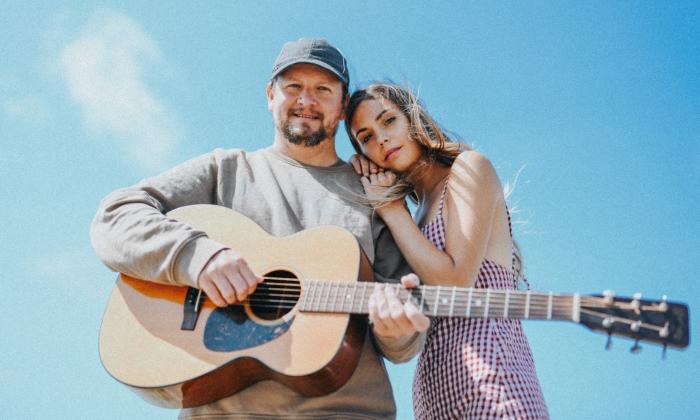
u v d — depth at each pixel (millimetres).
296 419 3012
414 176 3875
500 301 2736
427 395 3346
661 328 2475
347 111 3975
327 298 3006
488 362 3193
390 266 3479
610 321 2520
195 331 3061
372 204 3549
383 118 3861
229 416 3070
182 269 3086
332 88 3750
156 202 3457
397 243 3461
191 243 3127
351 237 3197
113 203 3350
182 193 3543
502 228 3613
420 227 3730
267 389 3039
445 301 2836
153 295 3180
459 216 3471
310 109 3697
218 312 3084
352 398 3072
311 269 3139
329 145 3801
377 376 3172
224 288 3018
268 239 3279
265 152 3766
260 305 3088
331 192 3586
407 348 3115
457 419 3205
